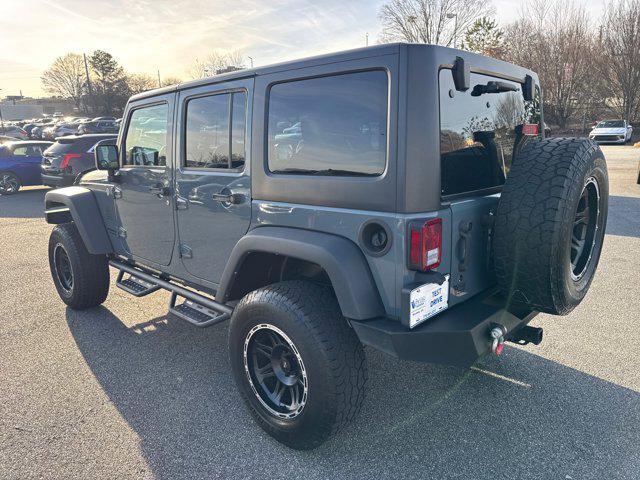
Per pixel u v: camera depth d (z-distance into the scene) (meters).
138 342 4.14
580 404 3.12
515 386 3.36
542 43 38.69
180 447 2.77
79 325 4.52
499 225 2.36
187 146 3.37
